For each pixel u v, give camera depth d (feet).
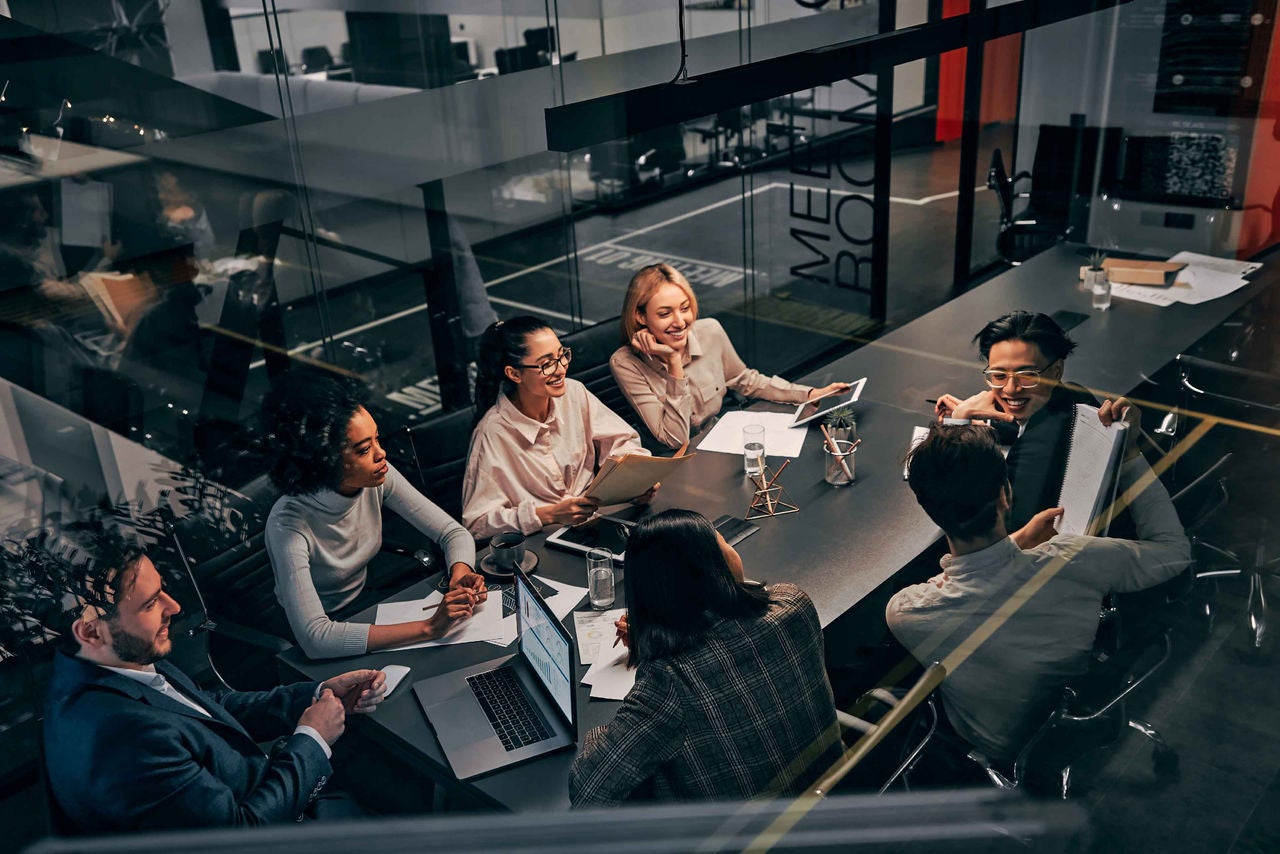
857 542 7.14
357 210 13.04
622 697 5.80
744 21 14.70
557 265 17.93
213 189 12.04
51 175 10.78
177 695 5.80
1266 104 9.98
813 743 4.99
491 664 6.30
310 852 5.46
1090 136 11.85
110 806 5.00
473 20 13.43
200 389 11.22
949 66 16.97
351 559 7.59
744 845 4.70
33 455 9.60
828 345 14.01
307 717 5.84
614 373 10.16
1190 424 7.32
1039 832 4.76
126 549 5.66
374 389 12.95
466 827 5.20
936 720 5.45
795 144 17.04
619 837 4.74
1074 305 10.11
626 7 14.42
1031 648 5.51
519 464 8.50
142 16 11.16
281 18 12.09
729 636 4.84
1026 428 6.66
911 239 16.38
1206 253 10.77
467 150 14.06
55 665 5.29
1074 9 9.96
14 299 10.55
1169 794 4.99
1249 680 5.28
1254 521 6.18
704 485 8.26
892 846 4.76
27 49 10.47
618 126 6.19
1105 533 5.97
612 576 6.87
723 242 18.04
